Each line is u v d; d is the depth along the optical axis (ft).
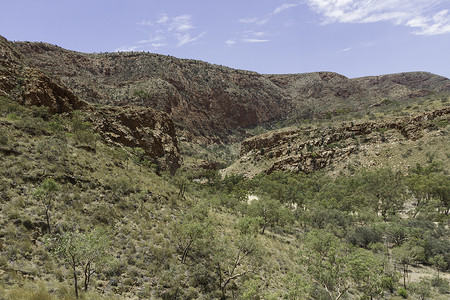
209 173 413.80
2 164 81.05
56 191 83.30
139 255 74.90
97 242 56.29
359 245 164.86
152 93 641.40
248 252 87.86
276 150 469.16
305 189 319.88
